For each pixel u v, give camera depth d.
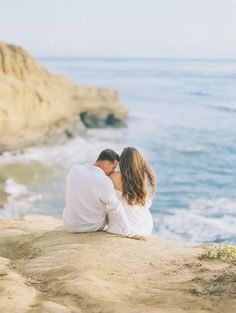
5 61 35.03
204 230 21.34
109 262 6.01
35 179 28.19
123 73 137.38
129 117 57.22
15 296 4.83
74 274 5.54
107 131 43.06
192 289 4.89
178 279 5.36
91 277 5.35
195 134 46.94
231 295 4.64
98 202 7.23
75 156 34.41
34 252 6.73
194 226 21.77
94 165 7.46
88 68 166.25
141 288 5.10
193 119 57.25
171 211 23.92
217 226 21.75
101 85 102.94
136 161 7.36
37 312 4.50
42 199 24.67
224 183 29.78
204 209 24.36
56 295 5.01
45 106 35.31
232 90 88.38
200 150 39.47
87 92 42.06
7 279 5.36
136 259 6.13
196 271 5.62
